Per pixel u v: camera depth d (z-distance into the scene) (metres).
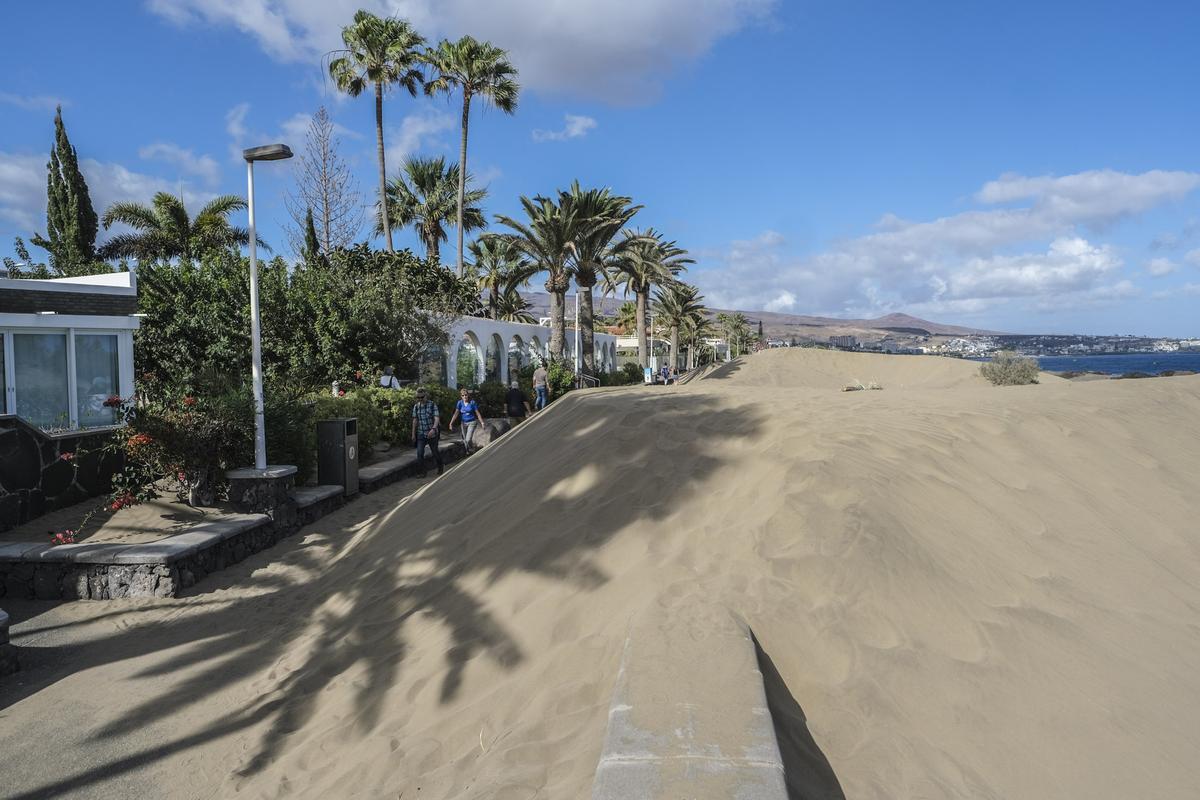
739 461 5.55
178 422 7.79
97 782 3.61
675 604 3.80
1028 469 6.42
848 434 5.98
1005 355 29.19
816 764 2.71
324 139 27.89
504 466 7.37
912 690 3.20
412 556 5.84
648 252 37.44
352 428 10.29
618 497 5.26
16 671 4.94
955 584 4.04
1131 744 3.02
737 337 97.81
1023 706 3.18
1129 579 4.77
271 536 8.02
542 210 30.20
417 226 39.25
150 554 6.34
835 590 3.84
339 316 19.28
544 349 32.81
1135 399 10.21
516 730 3.26
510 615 4.37
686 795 2.27
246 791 3.44
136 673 4.87
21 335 11.50
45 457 7.90
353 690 4.18
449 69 33.50
